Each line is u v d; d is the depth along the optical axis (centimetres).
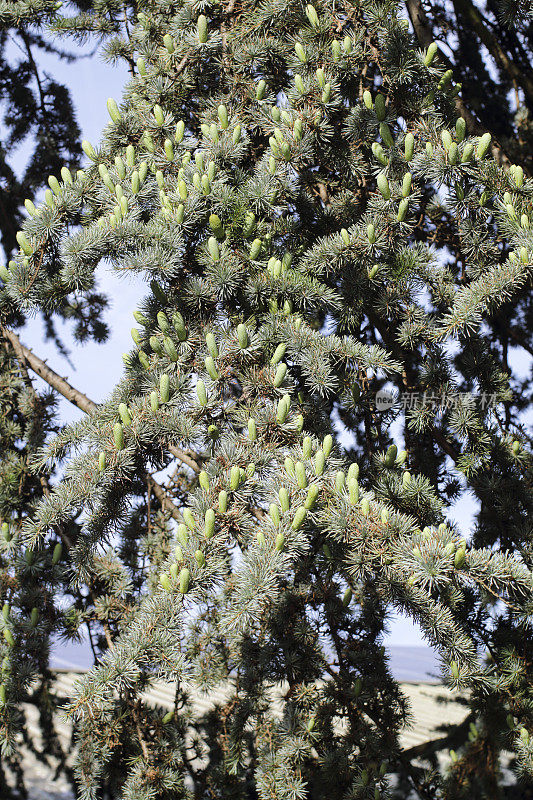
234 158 225
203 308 223
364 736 226
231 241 220
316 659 234
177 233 202
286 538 156
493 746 204
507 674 231
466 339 257
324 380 212
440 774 215
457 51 310
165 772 227
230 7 257
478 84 308
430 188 294
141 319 231
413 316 240
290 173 222
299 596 234
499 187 207
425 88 239
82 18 302
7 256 340
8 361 306
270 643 234
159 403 198
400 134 229
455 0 291
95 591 276
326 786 219
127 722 240
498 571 170
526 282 217
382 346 276
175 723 249
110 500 218
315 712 228
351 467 172
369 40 234
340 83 237
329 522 170
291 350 211
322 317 296
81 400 296
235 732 241
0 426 296
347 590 231
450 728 238
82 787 228
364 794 212
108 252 200
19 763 268
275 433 197
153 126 236
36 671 251
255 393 206
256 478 174
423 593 185
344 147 246
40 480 278
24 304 210
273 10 248
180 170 211
